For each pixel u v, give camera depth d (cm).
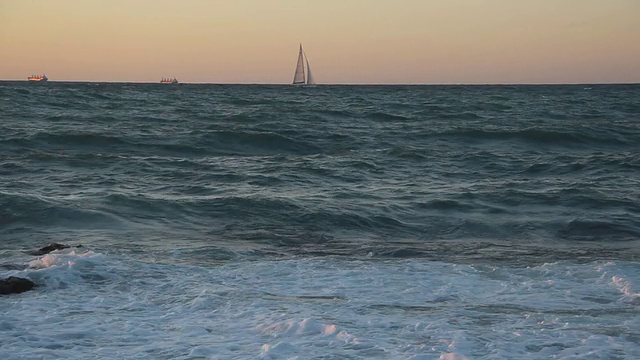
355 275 1080
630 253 1311
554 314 880
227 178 2139
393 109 5447
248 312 870
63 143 2842
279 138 3039
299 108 5366
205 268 1114
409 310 891
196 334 786
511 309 903
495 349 732
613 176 2291
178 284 1013
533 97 8619
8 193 1702
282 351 723
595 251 1332
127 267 1093
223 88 13925
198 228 1513
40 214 1559
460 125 4053
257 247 1330
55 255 1115
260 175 2178
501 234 1523
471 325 823
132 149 2819
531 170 2425
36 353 721
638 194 1941
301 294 967
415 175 2306
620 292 992
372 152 2848
